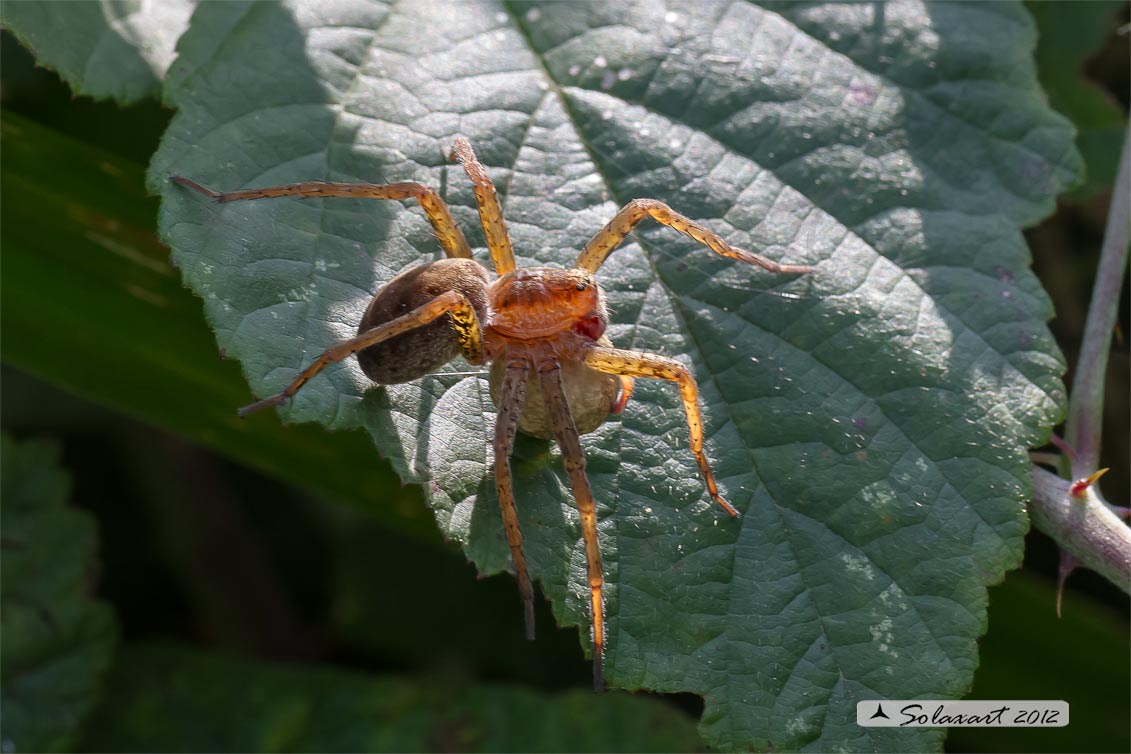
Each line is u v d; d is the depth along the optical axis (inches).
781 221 9.1
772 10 9.3
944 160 9.2
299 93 9.0
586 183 9.1
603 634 8.7
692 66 9.2
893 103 9.3
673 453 8.9
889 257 9.1
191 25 9.0
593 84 9.2
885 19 9.3
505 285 8.8
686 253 9.1
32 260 9.5
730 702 8.7
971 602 8.8
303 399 8.7
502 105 9.1
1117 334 9.0
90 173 9.3
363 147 9.0
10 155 9.3
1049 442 8.9
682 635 8.7
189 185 8.8
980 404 8.9
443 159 9.1
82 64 9.1
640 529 8.8
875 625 8.8
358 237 8.9
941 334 9.0
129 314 9.5
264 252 8.8
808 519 8.8
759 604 8.8
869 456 8.9
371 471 9.6
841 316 9.0
